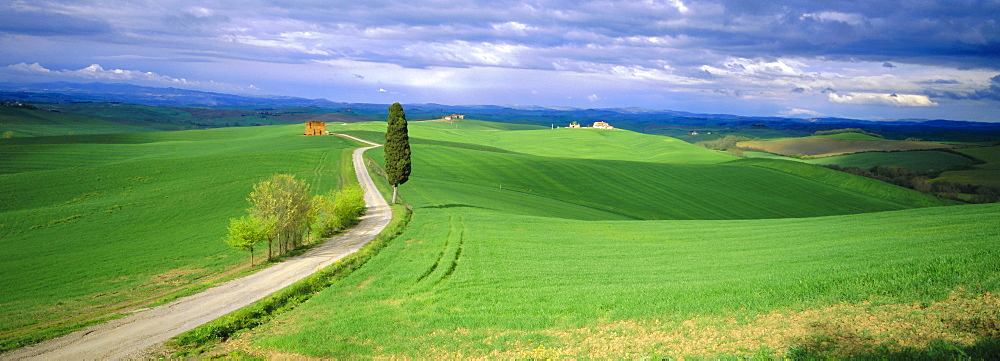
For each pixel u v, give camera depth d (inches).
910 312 627.5
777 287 802.2
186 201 2704.2
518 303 893.2
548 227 1839.3
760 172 5187.0
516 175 4306.1
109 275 1411.2
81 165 4298.7
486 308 876.0
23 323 933.8
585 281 1030.4
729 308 745.6
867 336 580.1
